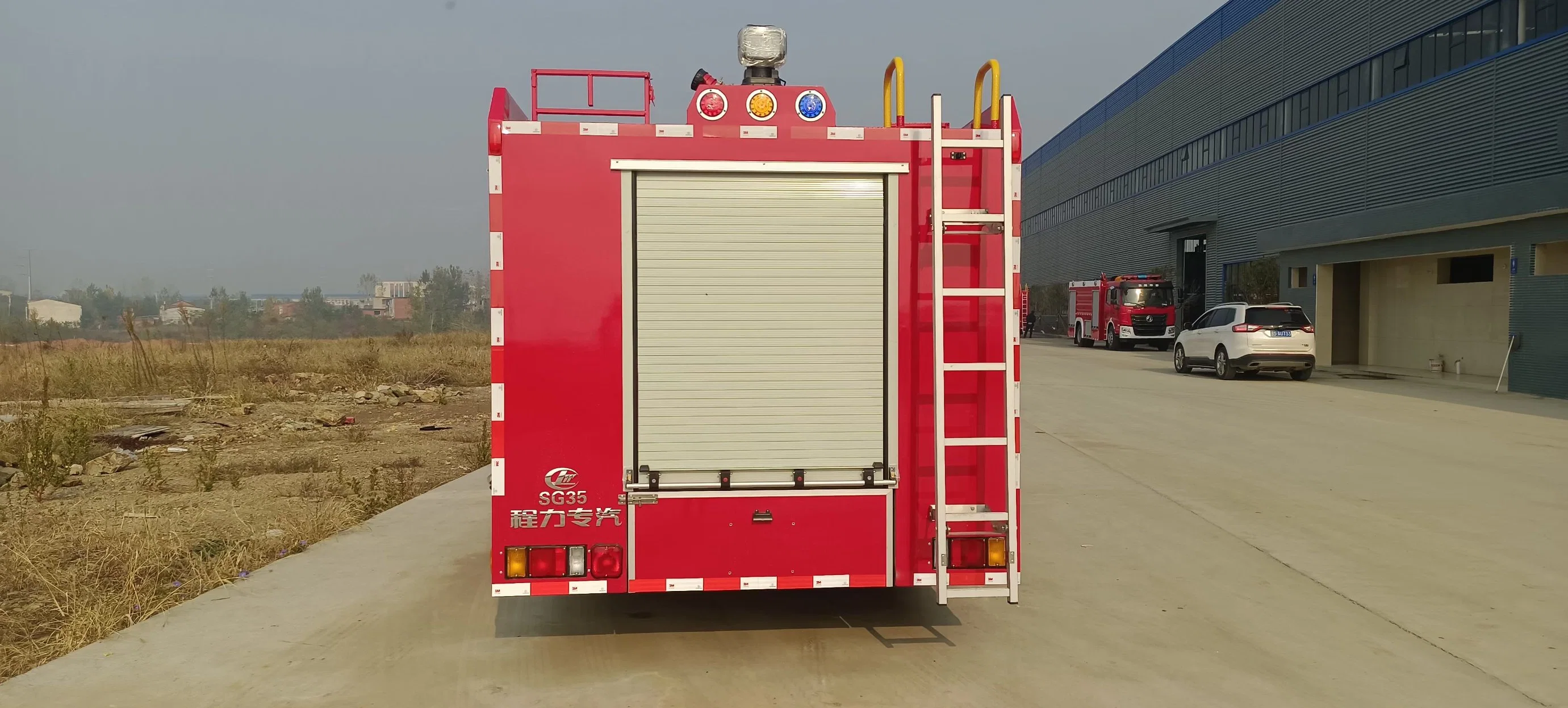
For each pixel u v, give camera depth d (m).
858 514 4.88
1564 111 22.02
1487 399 18.77
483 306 76.94
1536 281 19.80
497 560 4.71
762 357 4.81
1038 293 74.06
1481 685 4.82
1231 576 6.76
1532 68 23.05
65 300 79.88
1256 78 39.25
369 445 13.09
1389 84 29.64
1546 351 19.39
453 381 23.55
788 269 4.81
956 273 4.89
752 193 4.79
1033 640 5.45
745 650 5.25
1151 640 5.46
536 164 4.70
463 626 5.59
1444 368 25.67
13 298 79.81
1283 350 22.27
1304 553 7.36
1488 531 8.05
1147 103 53.16
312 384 21.62
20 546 6.93
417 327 58.75
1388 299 28.36
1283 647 5.35
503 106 4.75
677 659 5.10
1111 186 60.62
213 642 5.25
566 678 4.80
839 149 4.82
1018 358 4.84
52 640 5.31
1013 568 4.83
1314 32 34.38
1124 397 18.84
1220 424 14.77
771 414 4.82
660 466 4.77
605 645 5.30
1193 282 50.03
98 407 14.92
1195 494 9.55
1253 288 35.66
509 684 4.72
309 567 6.78
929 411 4.90
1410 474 10.64
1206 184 44.50
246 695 4.54
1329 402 18.03
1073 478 10.37
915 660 5.11
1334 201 32.88
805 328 4.82
